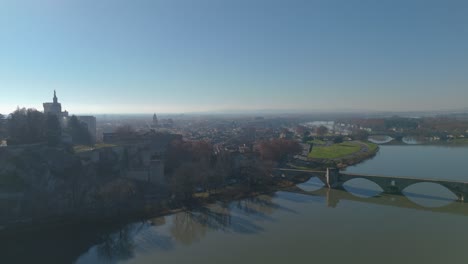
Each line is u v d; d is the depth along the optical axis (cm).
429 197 17825
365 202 17212
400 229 13362
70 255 11638
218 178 19325
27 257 11469
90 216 14650
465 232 12938
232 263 10788
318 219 14662
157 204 16338
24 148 16300
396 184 18575
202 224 14288
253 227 13850
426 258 10844
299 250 11594
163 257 11356
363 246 11838
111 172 19100
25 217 14075
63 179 16138
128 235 13188
